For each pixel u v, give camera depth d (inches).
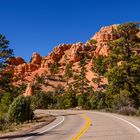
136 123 917.2
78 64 6240.2
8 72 2427.4
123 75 1964.8
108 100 2052.2
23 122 1363.2
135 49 2042.3
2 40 2313.0
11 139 660.1
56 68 6373.0
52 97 3811.5
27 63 7386.8
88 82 5132.9
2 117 1374.3
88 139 578.6
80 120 1211.2
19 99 1387.8
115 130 734.5
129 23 2017.7
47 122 1215.6
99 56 5452.8
